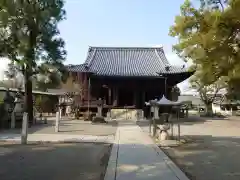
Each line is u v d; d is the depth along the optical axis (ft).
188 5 29.32
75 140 50.57
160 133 51.72
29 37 67.51
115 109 118.52
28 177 25.26
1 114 71.67
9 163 31.27
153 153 37.32
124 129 72.33
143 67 129.18
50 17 71.51
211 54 26.84
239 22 25.52
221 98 208.44
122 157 34.37
